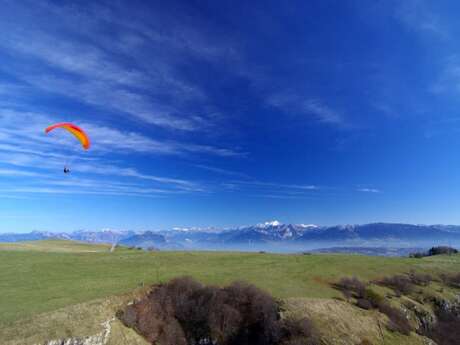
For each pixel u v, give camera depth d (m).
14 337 33.16
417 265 98.12
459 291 83.31
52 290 45.53
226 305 48.62
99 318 39.41
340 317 52.53
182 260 72.56
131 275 55.38
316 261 84.81
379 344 49.41
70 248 91.62
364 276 76.94
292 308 51.22
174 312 46.59
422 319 64.00
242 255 85.75
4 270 54.50
